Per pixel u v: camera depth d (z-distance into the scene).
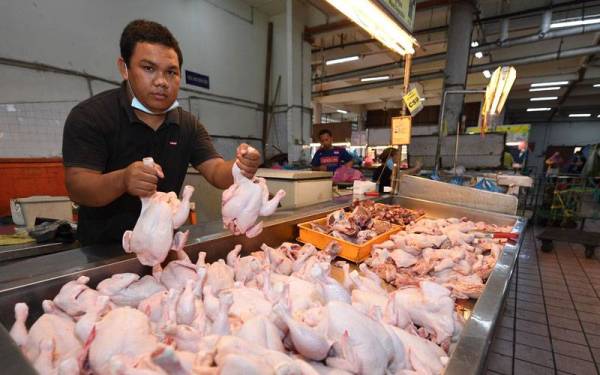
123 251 1.04
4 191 2.96
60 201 2.43
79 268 0.90
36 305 0.80
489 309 0.79
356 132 8.64
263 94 6.65
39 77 3.37
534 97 12.04
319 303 0.86
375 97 11.34
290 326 0.63
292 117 5.89
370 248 1.46
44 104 3.42
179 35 4.89
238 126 6.13
